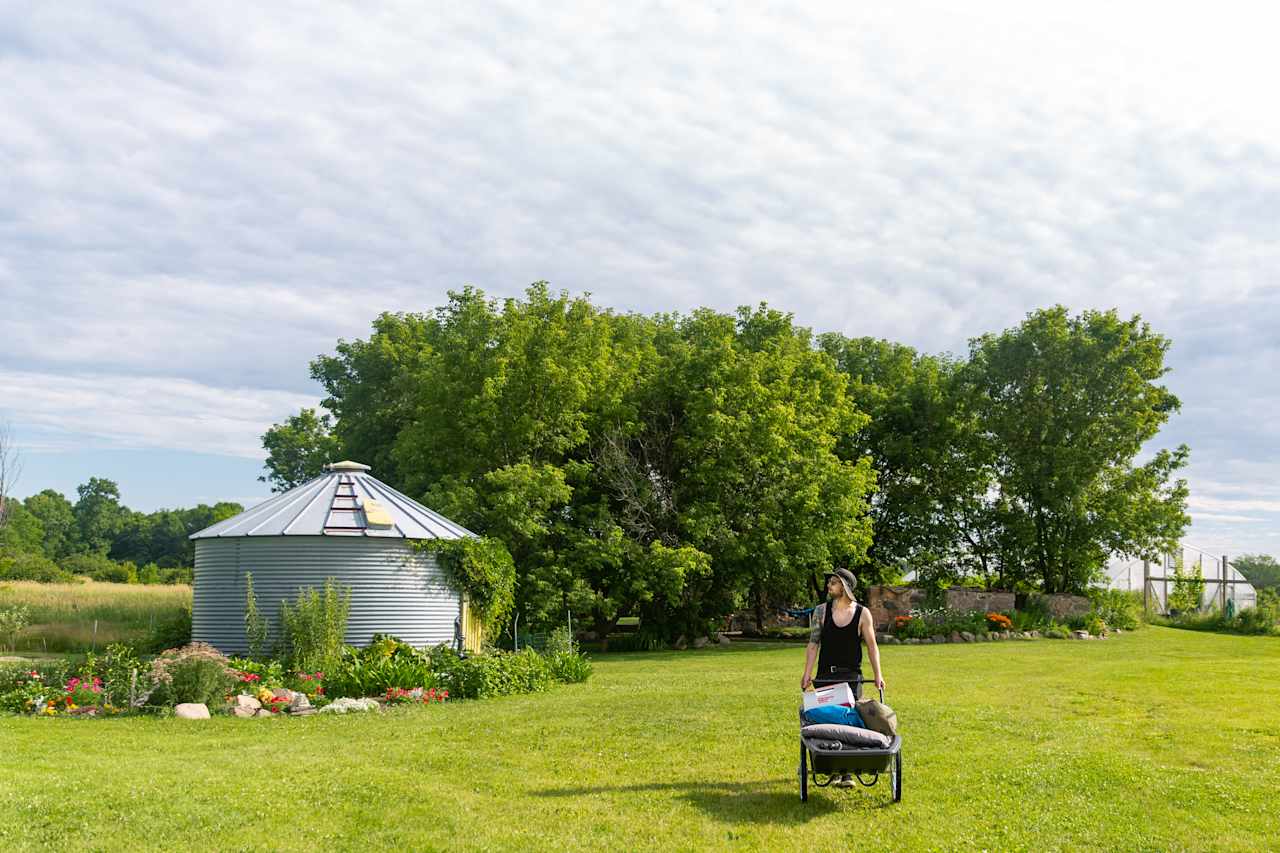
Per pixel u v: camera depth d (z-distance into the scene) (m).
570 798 9.43
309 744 12.41
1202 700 16.12
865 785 9.94
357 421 44.84
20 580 64.50
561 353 35.75
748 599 43.38
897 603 40.44
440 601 24.78
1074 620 37.69
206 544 24.14
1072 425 41.41
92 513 127.25
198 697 15.63
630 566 34.84
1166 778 10.15
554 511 35.81
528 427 34.56
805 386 39.56
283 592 23.28
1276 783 10.00
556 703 16.59
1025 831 8.29
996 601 39.34
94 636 30.91
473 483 34.28
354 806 8.95
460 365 35.66
